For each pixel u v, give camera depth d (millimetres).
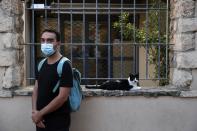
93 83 6375
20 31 5512
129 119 5227
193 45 5164
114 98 5207
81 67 7211
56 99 4234
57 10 5879
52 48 4324
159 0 6352
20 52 5508
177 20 5328
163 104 5215
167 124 5230
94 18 7738
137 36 6555
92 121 5219
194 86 5219
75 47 7441
